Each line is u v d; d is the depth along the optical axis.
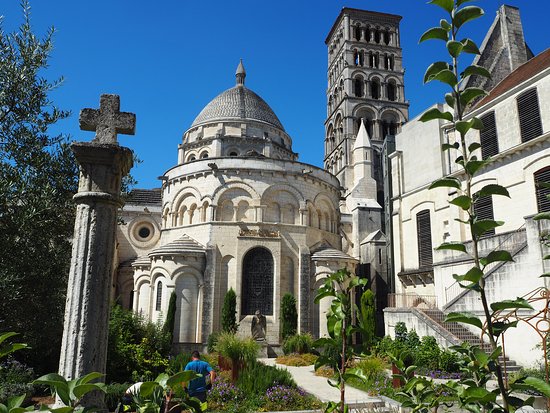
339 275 5.66
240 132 53.84
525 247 25.05
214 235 38.66
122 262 52.22
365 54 84.44
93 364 8.30
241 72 62.03
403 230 43.31
